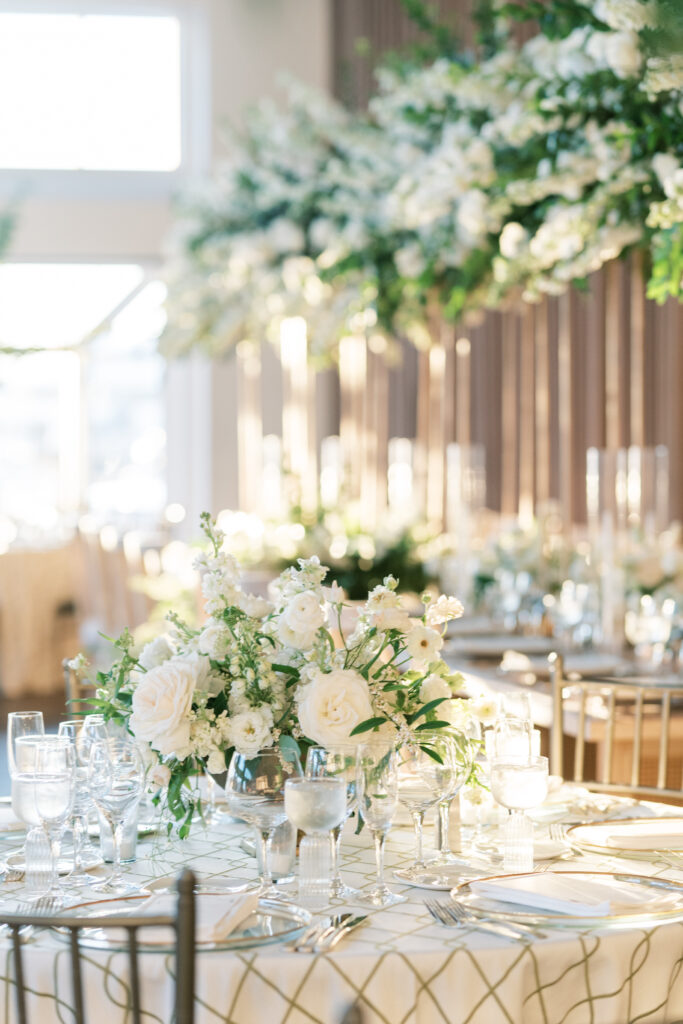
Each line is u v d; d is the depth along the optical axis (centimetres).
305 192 573
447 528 753
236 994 136
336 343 647
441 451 759
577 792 222
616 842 186
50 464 1097
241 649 178
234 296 659
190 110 1045
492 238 455
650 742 340
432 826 204
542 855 181
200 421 1060
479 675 379
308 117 582
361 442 847
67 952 139
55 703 723
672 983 150
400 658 190
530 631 488
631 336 618
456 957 138
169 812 196
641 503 575
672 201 293
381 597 182
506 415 726
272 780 162
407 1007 136
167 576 645
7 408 1086
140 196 1055
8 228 634
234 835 200
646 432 603
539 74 378
